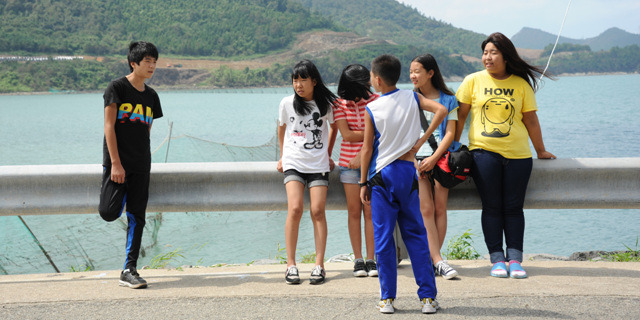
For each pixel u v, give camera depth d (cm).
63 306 335
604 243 912
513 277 379
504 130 386
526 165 388
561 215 1104
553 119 3997
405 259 456
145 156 383
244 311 322
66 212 414
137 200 384
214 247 809
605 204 410
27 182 409
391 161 324
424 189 393
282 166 400
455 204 422
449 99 386
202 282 384
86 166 416
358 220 403
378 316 312
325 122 393
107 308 330
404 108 327
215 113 6981
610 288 352
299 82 379
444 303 330
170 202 417
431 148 404
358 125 388
